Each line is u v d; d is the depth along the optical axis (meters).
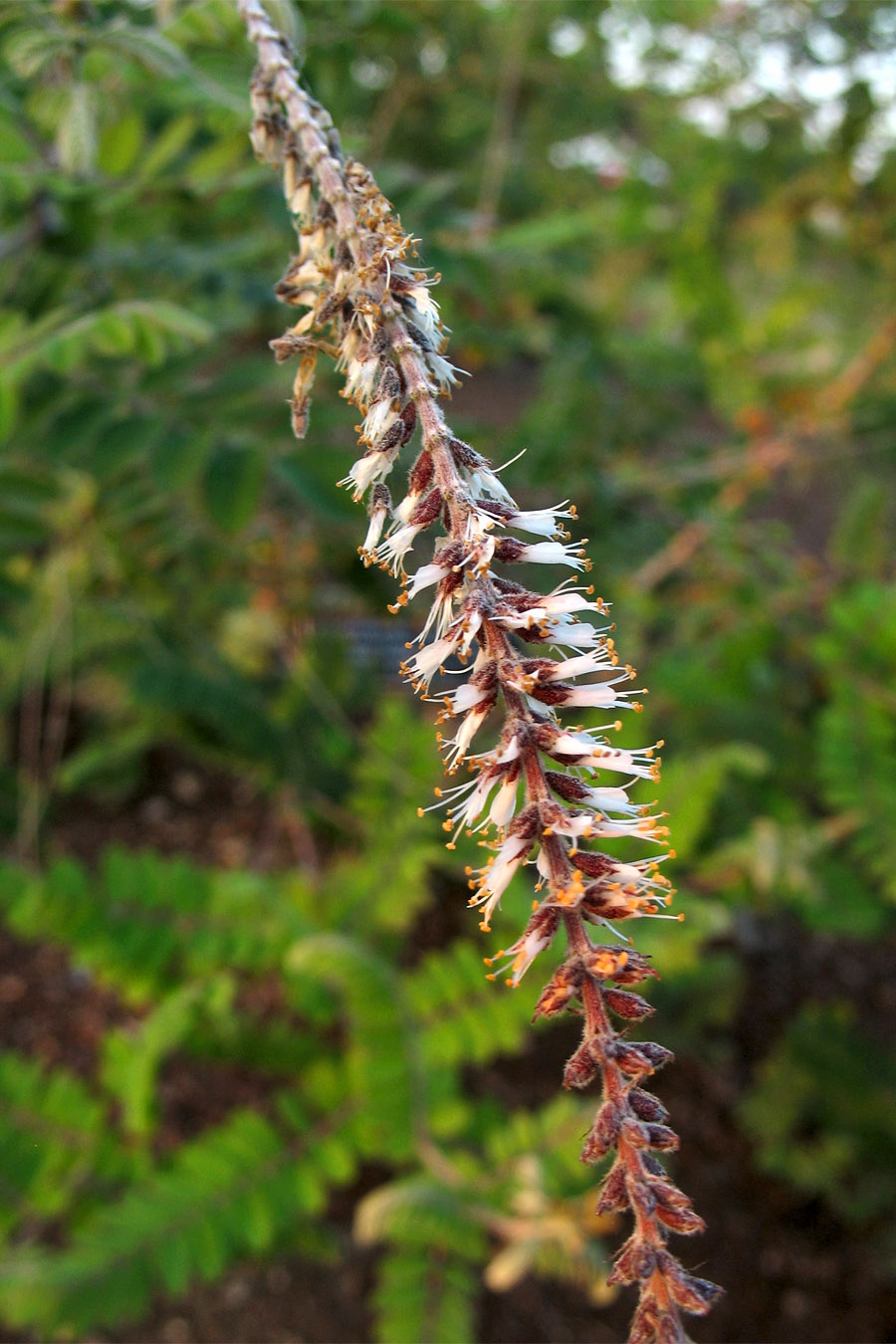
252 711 4.44
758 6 4.59
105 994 5.93
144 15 2.45
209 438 2.76
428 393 1.10
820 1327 4.64
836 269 5.93
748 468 5.57
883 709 3.91
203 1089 5.39
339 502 2.85
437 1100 4.05
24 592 3.70
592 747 1.01
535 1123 4.07
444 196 3.82
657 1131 0.95
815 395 5.76
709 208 5.49
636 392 6.18
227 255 3.06
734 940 6.31
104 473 2.72
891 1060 5.01
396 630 5.11
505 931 4.14
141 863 4.21
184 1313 4.52
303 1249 4.37
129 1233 3.51
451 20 5.02
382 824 4.61
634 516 5.60
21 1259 3.65
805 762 4.89
